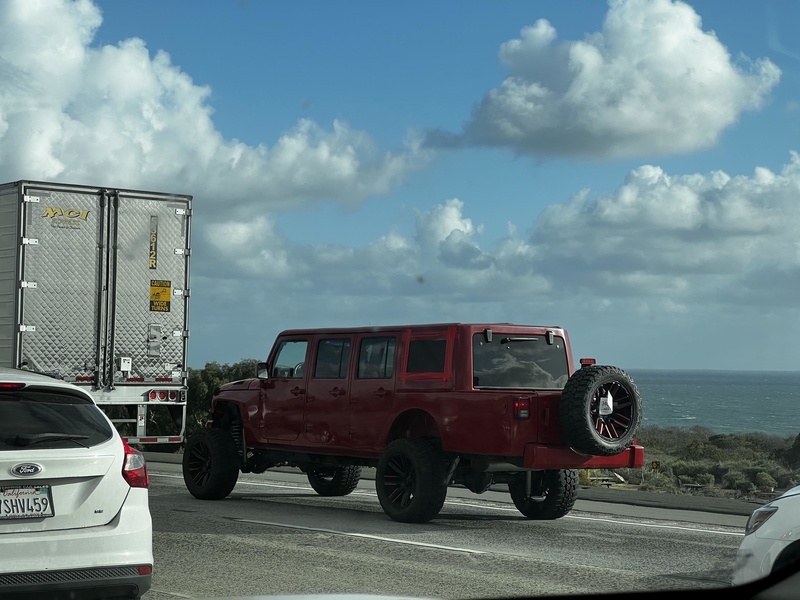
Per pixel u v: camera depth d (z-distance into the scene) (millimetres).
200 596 7512
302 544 10109
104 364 16578
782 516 6531
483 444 11289
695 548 10070
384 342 12664
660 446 61156
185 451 14508
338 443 13000
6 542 5957
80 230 16391
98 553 6223
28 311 15875
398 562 9102
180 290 17359
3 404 6355
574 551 9820
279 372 14125
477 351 11828
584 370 11305
